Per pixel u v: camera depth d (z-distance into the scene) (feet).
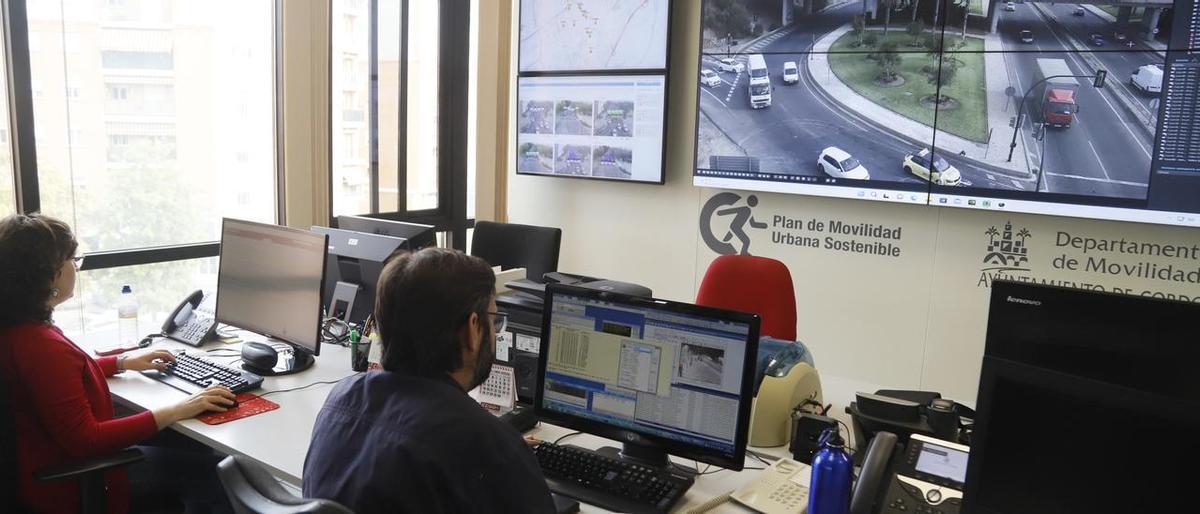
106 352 8.52
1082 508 3.83
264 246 8.41
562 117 14.67
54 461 6.33
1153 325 4.52
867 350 12.67
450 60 16.08
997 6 10.80
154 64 11.25
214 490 7.54
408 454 4.02
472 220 16.98
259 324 8.45
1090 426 3.80
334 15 13.61
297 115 12.34
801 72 12.34
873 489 4.87
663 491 5.40
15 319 6.18
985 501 4.07
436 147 16.25
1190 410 3.52
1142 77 10.08
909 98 11.55
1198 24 9.68
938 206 11.84
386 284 4.42
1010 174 11.00
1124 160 10.30
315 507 3.62
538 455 5.90
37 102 10.09
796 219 13.03
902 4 11.41
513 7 15.30
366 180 14.66
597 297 5.91
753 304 9.79
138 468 7.54
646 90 13.67
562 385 6.07
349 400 4.46
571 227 15.40
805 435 6.11
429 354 4.34
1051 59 10.56
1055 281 11.18
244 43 12.20
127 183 11.15
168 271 11.73
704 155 13.39
